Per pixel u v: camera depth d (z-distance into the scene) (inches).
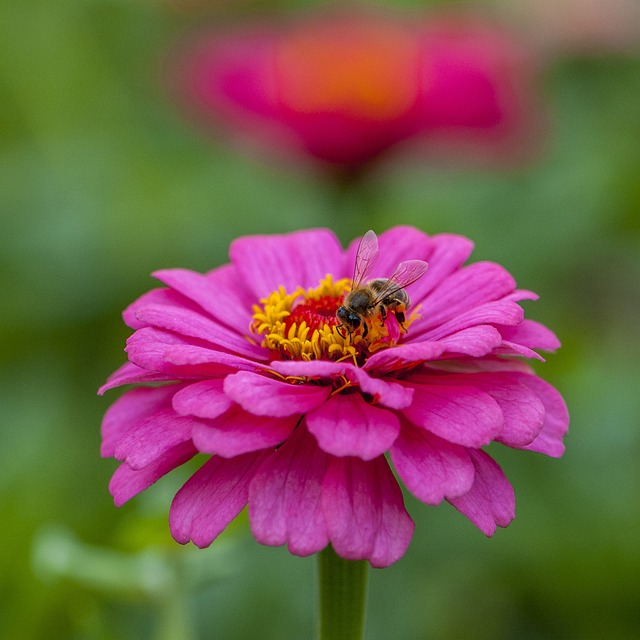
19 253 20.9
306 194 21.1
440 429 13.4
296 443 13.7
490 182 22.3
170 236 20.7
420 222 21.5
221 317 14.9
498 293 14.7
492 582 18.9
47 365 20.3
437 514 19.1
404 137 19.3
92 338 20.6
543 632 18.9
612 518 18.9
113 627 17.5
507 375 14.1
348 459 13.6
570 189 22.0
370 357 13.9
